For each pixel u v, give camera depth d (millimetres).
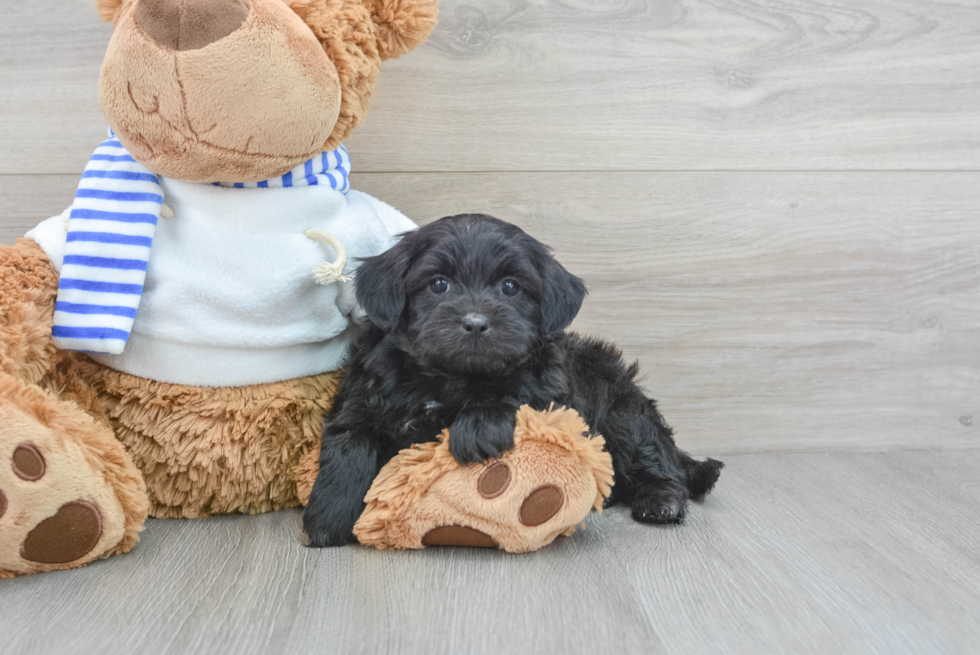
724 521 585
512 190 689
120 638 431
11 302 513
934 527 579
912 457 727
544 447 515
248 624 444
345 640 433
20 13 646
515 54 675
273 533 551
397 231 625
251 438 559
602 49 681
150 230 541
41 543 478
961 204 724
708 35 688
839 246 718
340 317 586
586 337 668
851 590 491
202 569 499
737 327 719
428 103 674
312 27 520
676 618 459
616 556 527
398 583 487
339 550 527
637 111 690
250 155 514
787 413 733
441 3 664
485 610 461
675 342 716
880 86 706
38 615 448
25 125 657
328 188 573
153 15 481
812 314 724
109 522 495
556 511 516
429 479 515
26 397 485
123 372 553
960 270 730
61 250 539
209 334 546
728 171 703
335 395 576
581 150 690
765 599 479
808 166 708
